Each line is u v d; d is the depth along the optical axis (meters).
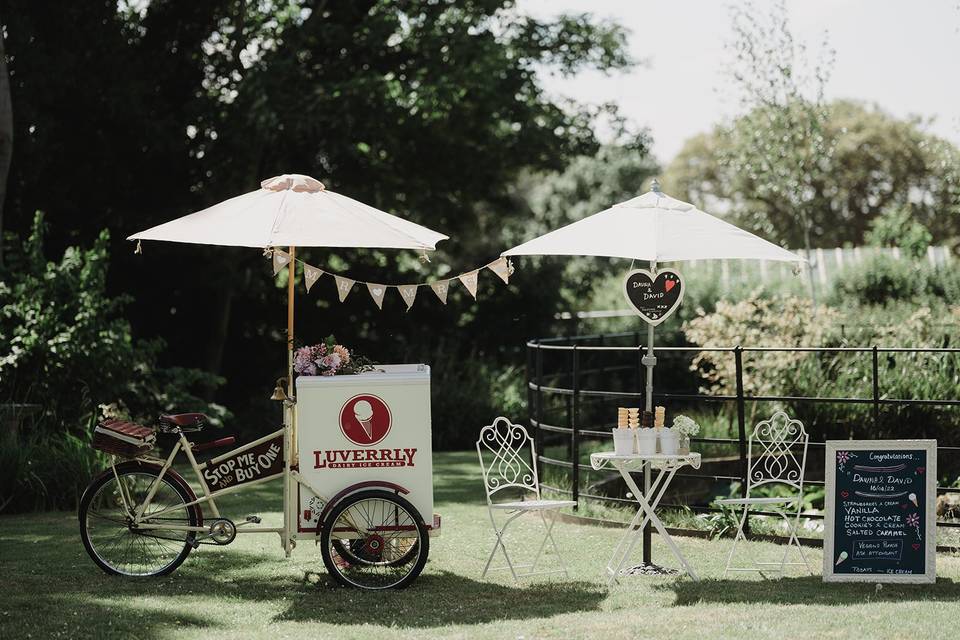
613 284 22.84
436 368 15.97
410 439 6.08
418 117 15.89
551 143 18.30
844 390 10.42
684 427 6.39
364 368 6.34
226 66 15.84
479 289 19.31
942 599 5.72
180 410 12.33
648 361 6.55
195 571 6.41
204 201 15.37
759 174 16.28
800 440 6.72
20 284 10.65
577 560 6.86
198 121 14.93
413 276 18.86
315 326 17.98
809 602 5.68
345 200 6.37
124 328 11.22
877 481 6.18
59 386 10.53
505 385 16.34
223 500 9.40
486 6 17.00
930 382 9.97
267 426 14.66
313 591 5.96
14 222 14.57
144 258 15.62
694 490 10.31
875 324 12.25
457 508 9.10
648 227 6.20
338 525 6.06
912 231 21.19
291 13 16.45
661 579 6.29
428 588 6.07
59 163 14.77
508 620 5.34
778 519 7.99
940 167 16.72
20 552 6.97
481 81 15.71
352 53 16.80
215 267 15.52
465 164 17.73
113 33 14.48
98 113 14.48
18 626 5.12
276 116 14.23
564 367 18.39
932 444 6.17
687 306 17.53
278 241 5.80
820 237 41.12
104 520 8.09
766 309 12.16
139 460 6.26
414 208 18.03
